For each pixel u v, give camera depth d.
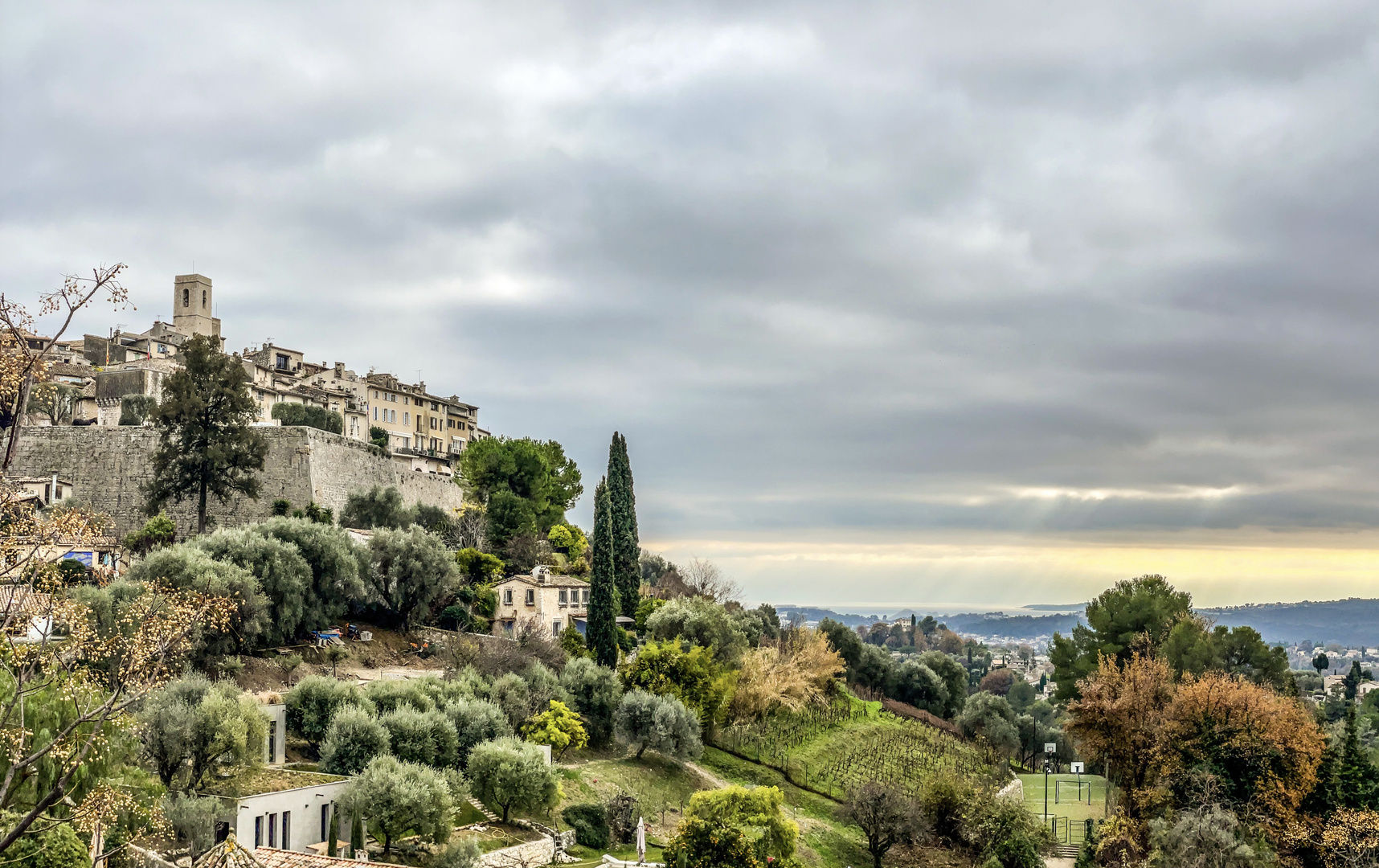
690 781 84.12
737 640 111.94
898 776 98.88
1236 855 64.00
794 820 81.50
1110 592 109.38
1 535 26.97
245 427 102.56
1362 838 68.31
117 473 112.38
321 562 86.25
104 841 38.69
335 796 55.25
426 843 57.03
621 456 130.25
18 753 26.98
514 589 107.19
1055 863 76.44
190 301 162.38
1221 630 105.12
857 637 148.75
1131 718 81.94
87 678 31.56
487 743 65.81
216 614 32.91
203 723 53.56
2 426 114.12
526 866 59.03
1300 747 74.75
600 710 86.50
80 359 143.62
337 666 81.12
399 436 160.50
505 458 140.00
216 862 36.56
